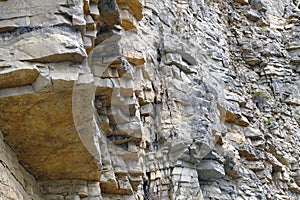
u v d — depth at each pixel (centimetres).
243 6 2639
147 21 1694
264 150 2133
